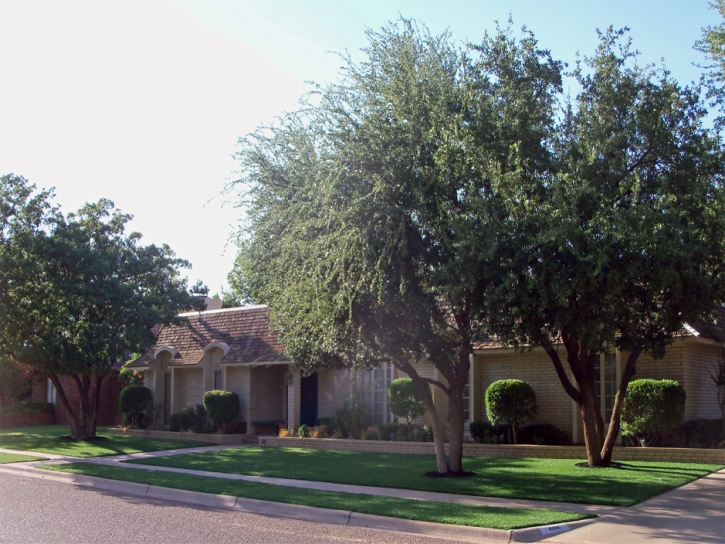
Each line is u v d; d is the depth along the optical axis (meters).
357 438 23.59
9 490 15.78
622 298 12.41
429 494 13.66
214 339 29.75
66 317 24.45
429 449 20.89
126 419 30.81
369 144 13.32
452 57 14.32
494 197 12.23
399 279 13.21
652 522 10.80
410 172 12.98
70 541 10.02
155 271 27.62
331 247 13.36
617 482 14.18
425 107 13.41
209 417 27.69
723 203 13.41
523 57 14.23
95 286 24.61
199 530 10.92
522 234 11.84
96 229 26.66
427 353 14.87
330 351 15.31
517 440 20.27
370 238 12.91
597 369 19.98
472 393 22.03
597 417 16.72
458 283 12.09
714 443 18.09
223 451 23.06
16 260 23.41
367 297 13.56
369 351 14.55
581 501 12.41
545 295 11.48
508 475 15.55
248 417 27.53
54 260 24.47
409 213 13.01
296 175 15.24
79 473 17.83
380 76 14.09
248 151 16.11
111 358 25.11
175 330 31.92
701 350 19.84
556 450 18.77
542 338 12.91
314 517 12.26
